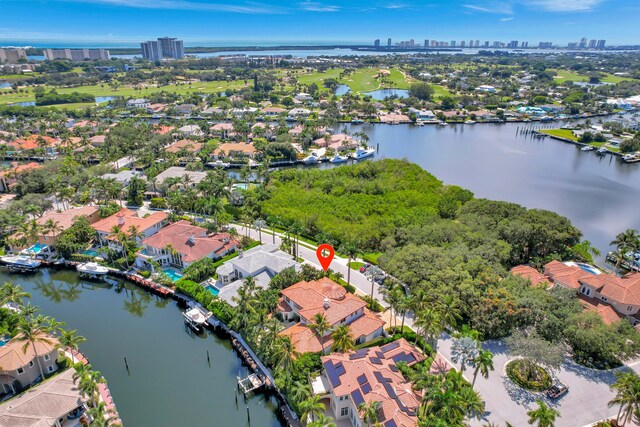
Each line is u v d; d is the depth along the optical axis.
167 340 78.31
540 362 60.66
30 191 138.75
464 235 97.88
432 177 146.00
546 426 47.19
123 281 95.81
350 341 62.62
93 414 53.56
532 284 81.69
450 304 66.88
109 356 73.62
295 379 60.12
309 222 113.94
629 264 100.25
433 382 52.22
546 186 167.75
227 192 128.75
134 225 109.88
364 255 100.81
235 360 72.75
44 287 99.50
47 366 66.31
